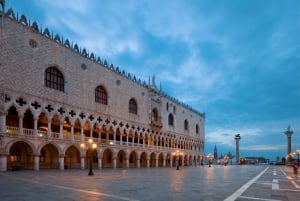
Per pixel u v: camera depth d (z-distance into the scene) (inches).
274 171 2176.4
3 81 1610.5
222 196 637.9
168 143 3560.5
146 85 3152.1
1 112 1565.0
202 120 4842.5
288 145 5221.5
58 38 2048.5
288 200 600.1
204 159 4832.7
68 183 881.5
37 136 1765.5
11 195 605.9
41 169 1843.0
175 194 660.1
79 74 2210.9
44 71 1903.3
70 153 2274.9
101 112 2399.1
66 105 2048.5
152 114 3228.3
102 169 2176.4
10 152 1822.1
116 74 2655.0
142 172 1765.5
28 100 1754.4
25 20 1800.0
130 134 2817.4
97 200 553.6
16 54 1712.6
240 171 2112.5
